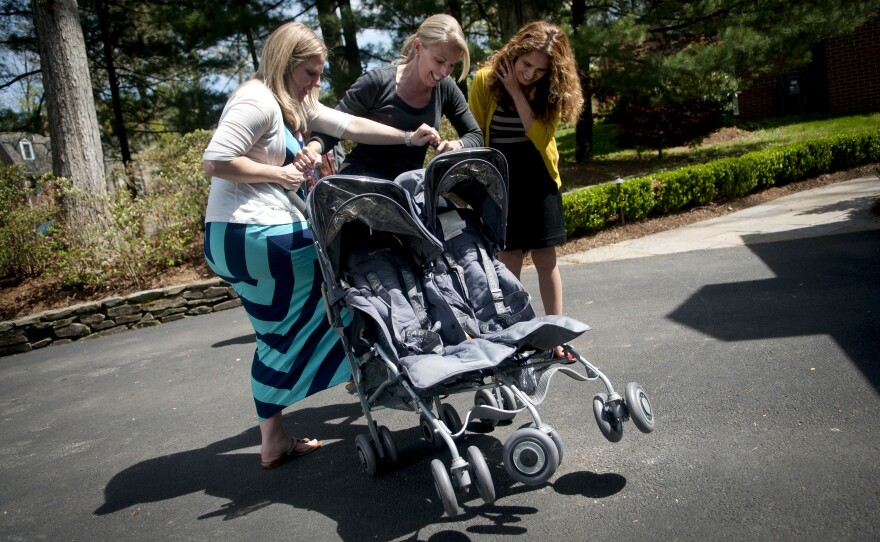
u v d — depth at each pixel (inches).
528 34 155.5
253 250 131.2
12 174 420.5
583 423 144.5
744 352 173.9
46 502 145.9
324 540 113.3
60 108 429.1
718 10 541.0
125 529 128.0
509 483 122.6
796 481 110.5
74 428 197.2
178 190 426.0
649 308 229.0
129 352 295.9
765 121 755.4
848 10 497.0
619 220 400.5
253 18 574.2
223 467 151.6
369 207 123.9
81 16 738.2
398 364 115.8
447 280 130.4
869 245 271.4
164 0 695.7
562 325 110.8
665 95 517.3
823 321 188.7
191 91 653.3
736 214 404.5
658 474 119.0
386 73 152.8
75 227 402.6
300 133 144.0
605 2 629.6
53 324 342.6
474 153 130.4
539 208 168.9
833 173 497.4
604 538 102.1
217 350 271.4
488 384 113.9
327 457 147.7
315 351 141.0
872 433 123.0
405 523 114.5
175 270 396.5
